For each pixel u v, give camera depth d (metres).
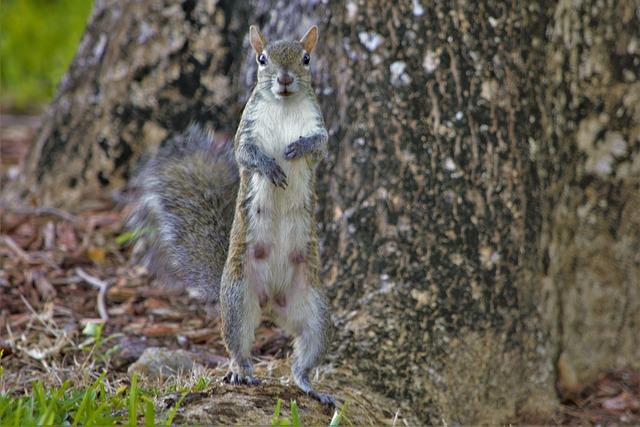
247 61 11.96
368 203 10.26
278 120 8.67
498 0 10.16
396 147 10.17
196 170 10.55
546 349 10.84
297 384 8.85
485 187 10.23
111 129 13.62
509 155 10.32
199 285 10.06
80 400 8.11
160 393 8.70
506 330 10.42
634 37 11.14
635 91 11.23
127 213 13.36
